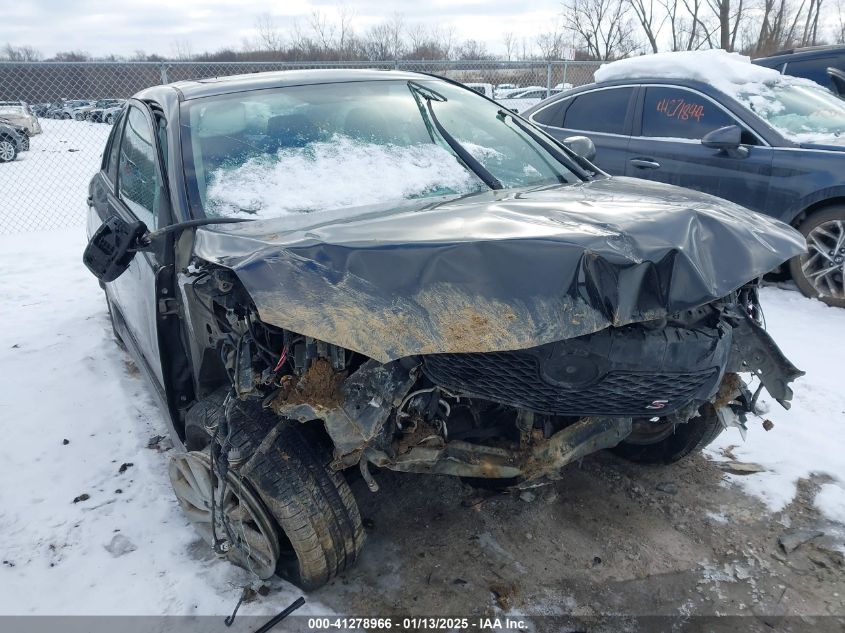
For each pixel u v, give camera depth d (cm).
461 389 210
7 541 279
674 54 628
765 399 381
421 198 277
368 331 186
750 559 262
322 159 288
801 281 540
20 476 325
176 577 256
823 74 873
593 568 258
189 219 256
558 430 234
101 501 306
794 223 532
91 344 486
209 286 218
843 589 246
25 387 418
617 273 196
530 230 207
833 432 345
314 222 242
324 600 243
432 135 317
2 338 501
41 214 990
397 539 275
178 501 284
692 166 572
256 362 214
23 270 691
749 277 218
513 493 299
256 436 222
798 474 313
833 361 426
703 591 246
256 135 294
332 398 198
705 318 224
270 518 226
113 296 424
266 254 201
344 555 232
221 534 258
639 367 207
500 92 1141
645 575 254
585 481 313
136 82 913
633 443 328
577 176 324
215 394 260
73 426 371
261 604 241
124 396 403
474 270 194
